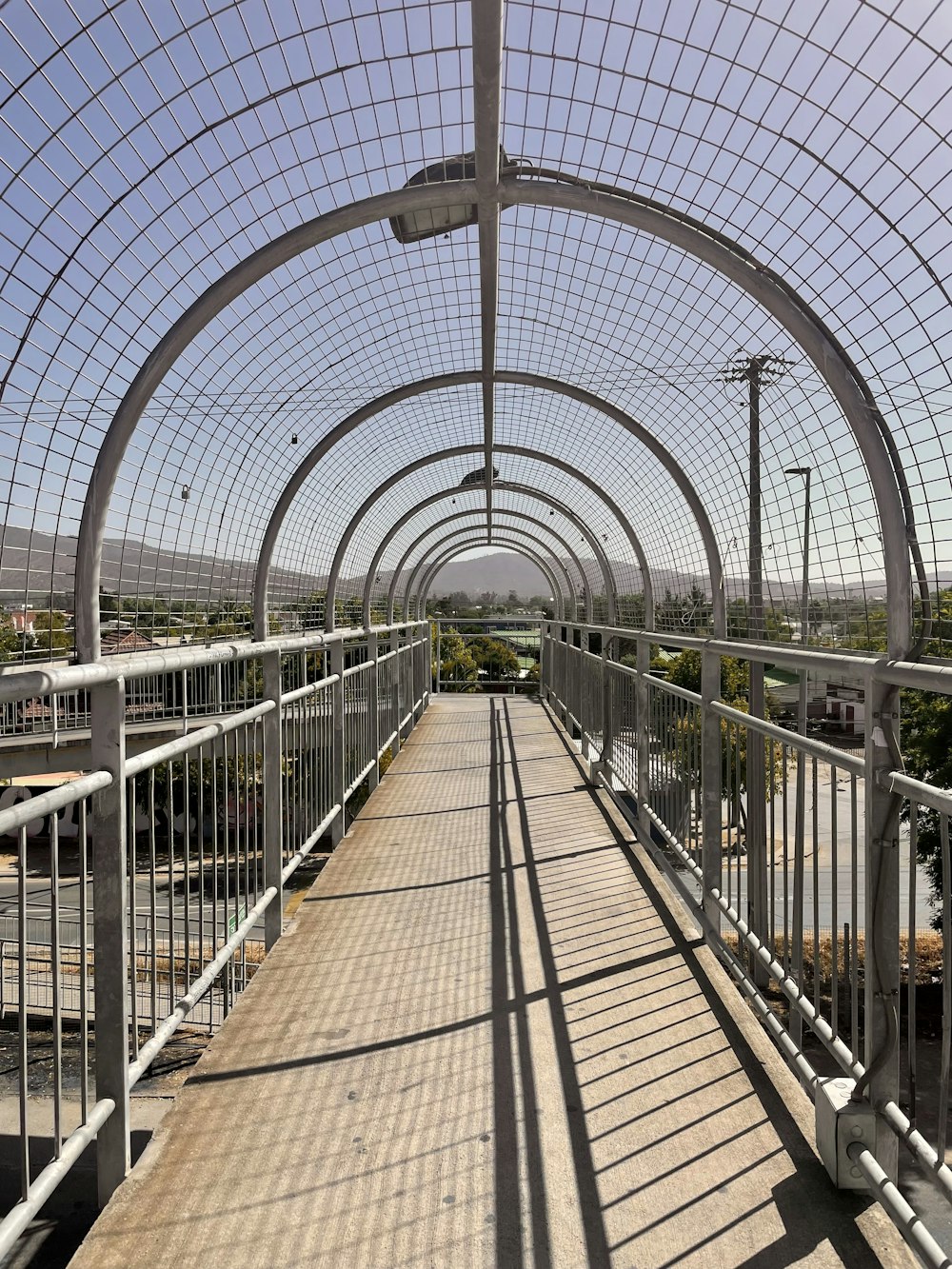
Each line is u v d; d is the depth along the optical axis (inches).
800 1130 78.2
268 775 127.3
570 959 118.3
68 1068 217.0
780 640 133.5
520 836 189.3
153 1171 72.8
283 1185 70.9
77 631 98.3
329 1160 74.1
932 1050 281.0
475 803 225.6
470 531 546.0
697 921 129.1
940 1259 54.1
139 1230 65.8
